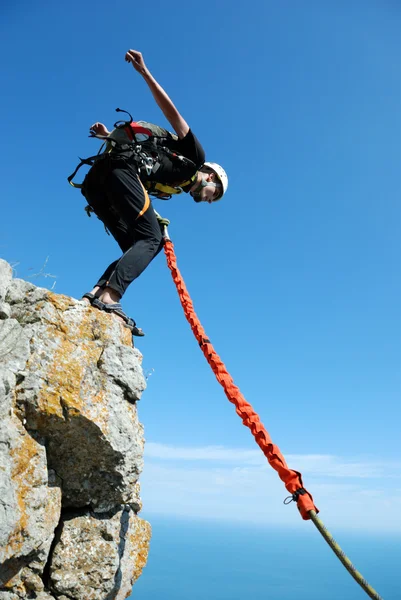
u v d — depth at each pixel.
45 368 3.77
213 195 5.29
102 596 3.82
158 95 4.58
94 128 5.18
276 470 3.37
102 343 4.16
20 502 3.41
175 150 4.89
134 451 3.95
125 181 4.63
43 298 4.07
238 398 4.00
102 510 4.05
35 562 3.52
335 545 2.75
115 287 4.49
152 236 4.82
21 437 3.57
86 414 3.74
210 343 4.53
